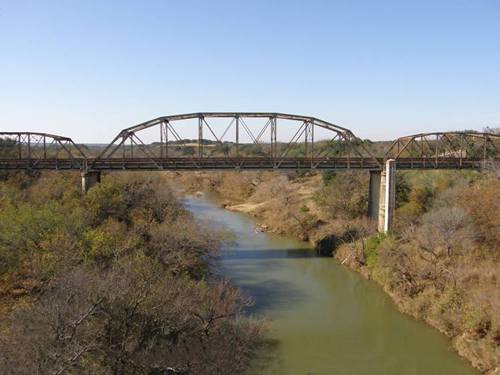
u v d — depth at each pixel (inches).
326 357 1117.1
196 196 4141.2
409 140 2218.3
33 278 984.9
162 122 2071.9
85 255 1044.5
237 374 911.0
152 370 811.4
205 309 970.7
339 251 1985.7
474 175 2233.0
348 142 2142.0
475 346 1072.8
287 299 1494.8
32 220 1125.7
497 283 1226.6
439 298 1301.7
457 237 1467.8
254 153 4293.8
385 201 2012.8
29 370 618.2
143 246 1289.4
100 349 746.2
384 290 1557.6
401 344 1181.7
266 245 2224.4
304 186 3454.7
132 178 2230.6
